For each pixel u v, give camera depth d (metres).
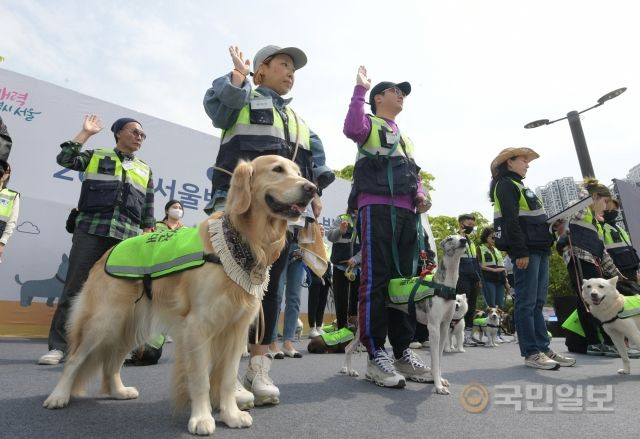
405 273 3.49
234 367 2.08
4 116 5.61
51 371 3.14
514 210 4.20
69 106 6.10
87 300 2.29
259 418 2.11
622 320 3.85
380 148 3.36
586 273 5.40
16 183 5.61
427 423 2.09
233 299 1.99
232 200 2.09
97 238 3.74
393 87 3.66
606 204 6.14
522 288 4.32
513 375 3.66
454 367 4.20
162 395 2.54
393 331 3.49
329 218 9.79
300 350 5.65
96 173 3.82
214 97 2.66
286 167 2.20
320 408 2.33
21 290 5.55
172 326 2.09
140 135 4.05
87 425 1.89
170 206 5.14
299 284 5.03
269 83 3.01
